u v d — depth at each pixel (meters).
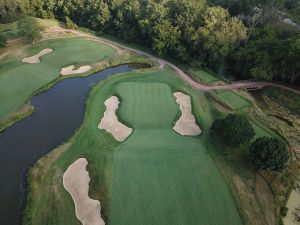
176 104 66.62
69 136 57.56
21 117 61.75
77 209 43.91
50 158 51.72
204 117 62.72
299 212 45.53
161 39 86.50
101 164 50.81
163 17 87.12
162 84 74.12
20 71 77.75
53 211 43.44
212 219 42.84
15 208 44.09
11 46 90.12
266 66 74.62
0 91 69.00
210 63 84.75
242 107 66.81
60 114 63.84
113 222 42.00
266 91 74.38
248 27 91.94
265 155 47.25
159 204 44.47
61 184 47.47
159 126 59.97
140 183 47.53
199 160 51.97
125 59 87.62
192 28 82.88
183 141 56.16
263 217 43.81
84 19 108.12
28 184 47.31
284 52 71.94
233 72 83.88
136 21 95.62
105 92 70.31
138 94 69.56
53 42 94.69
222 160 52.09
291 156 54.38
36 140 56.53
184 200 45.22
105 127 59.47
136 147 54.34
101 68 83.25
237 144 51.31
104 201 44.69
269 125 61.34
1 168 50.34
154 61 87.12
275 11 90.44
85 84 75.62
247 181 48.69
